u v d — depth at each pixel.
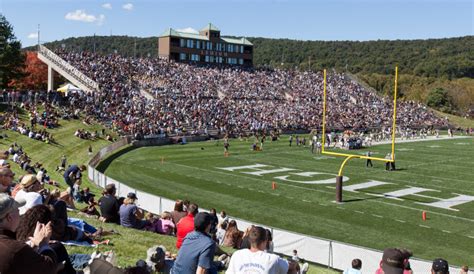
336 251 16.08
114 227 12.21
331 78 92.81
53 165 33.59
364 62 163.62
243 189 30.08
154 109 57.94
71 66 60.41
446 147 57.72
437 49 166.25
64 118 46.50
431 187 31.86
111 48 173.62
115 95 57.88
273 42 186.50
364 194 29.36
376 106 86.94
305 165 40.41
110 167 36.69
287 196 28.33
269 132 64.12
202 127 58.75
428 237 20.84
